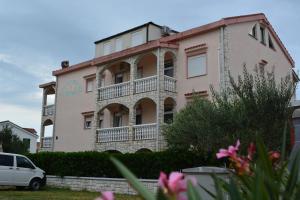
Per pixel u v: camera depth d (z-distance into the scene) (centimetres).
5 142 3806
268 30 2705
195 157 1895
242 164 293
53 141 3462
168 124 2114
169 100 2505
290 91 1627
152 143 2400
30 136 5503
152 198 189
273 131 1562
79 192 2080
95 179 2180
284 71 2847
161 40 2622
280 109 1587
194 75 2408
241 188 295
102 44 3312
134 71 2630
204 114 1791
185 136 1898
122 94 2691
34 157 2603
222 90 2027
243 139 1534
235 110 1681
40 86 3731
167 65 2633
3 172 2133
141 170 2027
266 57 2616
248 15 2438
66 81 3472
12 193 1919
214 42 2341
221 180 296
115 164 194
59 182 2394
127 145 2564
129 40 3077
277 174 280
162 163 1955
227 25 2323
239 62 2345
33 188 2216
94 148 2809
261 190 214
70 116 3344
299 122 758
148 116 2706
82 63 3262
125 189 2009
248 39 2456
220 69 2270
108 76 3052
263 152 265
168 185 176
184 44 2503
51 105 3597
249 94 1645
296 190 262
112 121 2970
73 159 2356
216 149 1692
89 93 3189
